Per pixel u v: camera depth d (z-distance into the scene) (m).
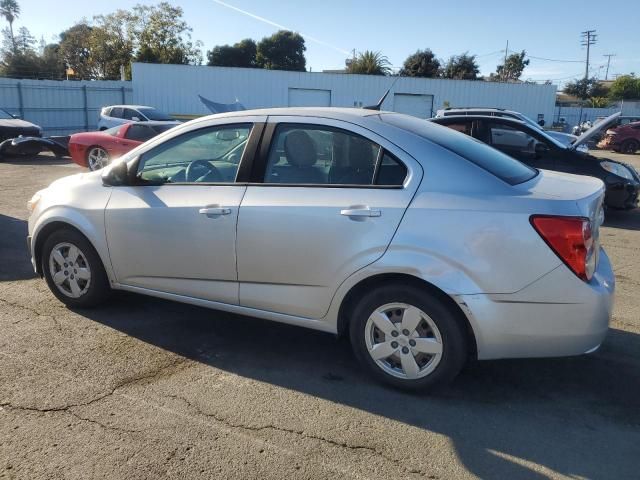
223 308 3.82
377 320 3.35
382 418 3.11
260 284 3.64
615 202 8.61
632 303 5.09
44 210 4.42
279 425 3.01
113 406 3.14
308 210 3.38
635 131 23.33
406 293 3.22
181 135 3.98
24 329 4.14
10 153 15.80
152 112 19.88
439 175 3.23
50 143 16.27
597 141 25.42
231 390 3.38
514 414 3.20
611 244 7.46
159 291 4.05
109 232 4.11
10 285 5.10
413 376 3.31
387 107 31.95
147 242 3.96
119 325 4.27
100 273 4.33
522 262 2.99
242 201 3.60
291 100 31.45
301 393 3.37
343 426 3.02
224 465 2.66
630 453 2.85
